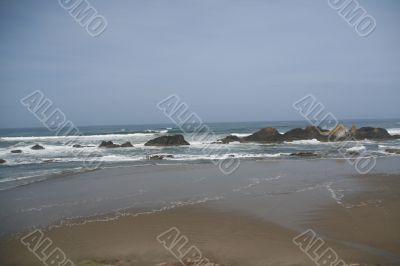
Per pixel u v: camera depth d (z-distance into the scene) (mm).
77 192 15047
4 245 8953
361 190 14703
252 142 40750
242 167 21922
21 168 22219
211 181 17281
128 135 50875
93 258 8070
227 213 11578
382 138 44312
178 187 15922
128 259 7934
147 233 9688
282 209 11953
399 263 7438
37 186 16391
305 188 15281
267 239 9078
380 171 19781
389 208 11852
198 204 12797
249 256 7984
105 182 17297
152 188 15758
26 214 11727
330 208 11961
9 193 14930
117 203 13102
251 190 15062
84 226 10367
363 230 9664
